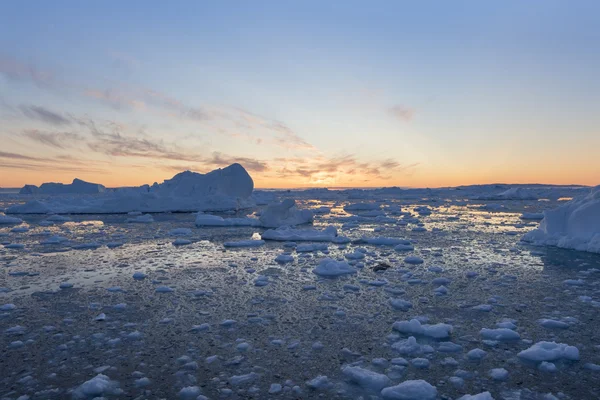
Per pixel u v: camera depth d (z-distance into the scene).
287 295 4.70
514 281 5.32
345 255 7.26
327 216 17.61
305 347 3.19
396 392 2.41
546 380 2.62
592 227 7.93
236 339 3.36
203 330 3.58
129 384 2.60
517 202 30.05
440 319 3.85
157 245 8.92
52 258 7.28
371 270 6.08
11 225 14.52
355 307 4.23
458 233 10.95
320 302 4.41
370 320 3.83
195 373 2.75
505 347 3.18
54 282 5.40
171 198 20.67
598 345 3.18
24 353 3.10
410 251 7.90
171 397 2.44
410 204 28.11
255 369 2.81
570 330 3.51
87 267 6.41
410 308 4.19
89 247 8.64
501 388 2.52
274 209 13.04
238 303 4.39
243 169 23.88
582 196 8.78
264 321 3.80
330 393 2.47
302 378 2.67
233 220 13.52
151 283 5.31
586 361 2.90
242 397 2.42
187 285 5.19
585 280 5.34
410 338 3.20
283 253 7.74
